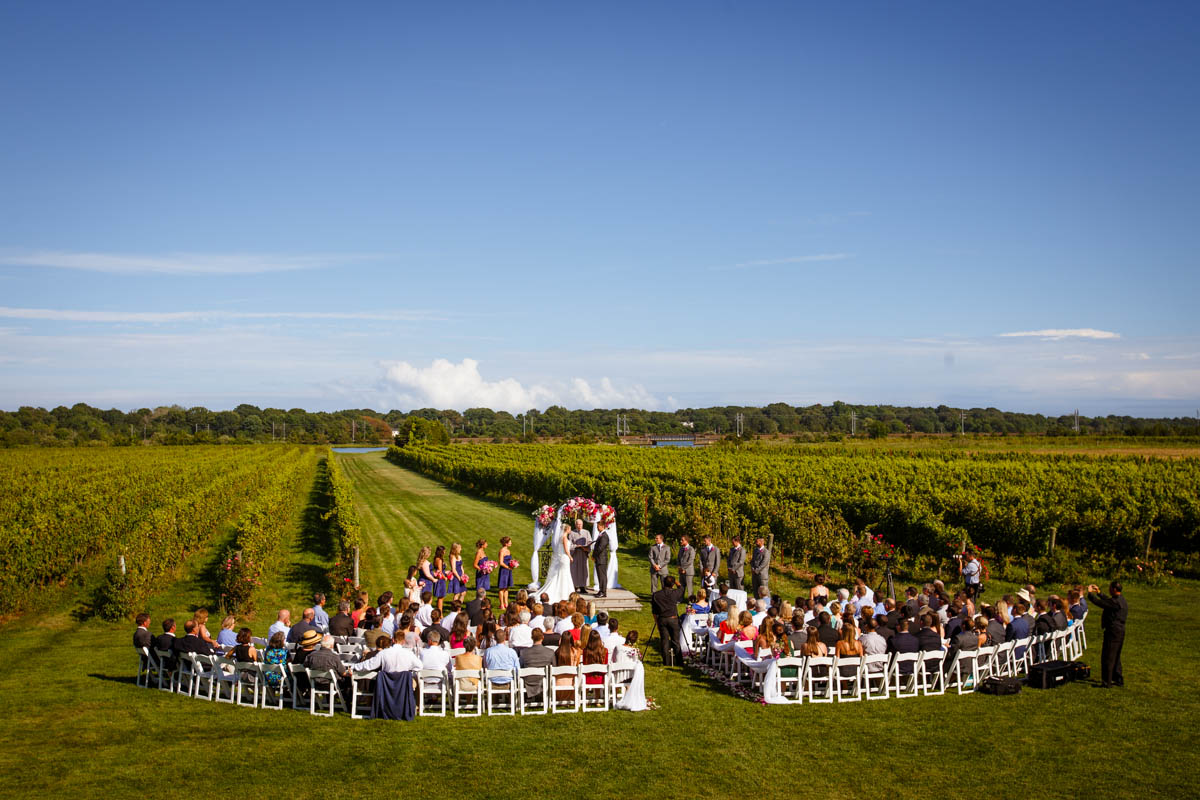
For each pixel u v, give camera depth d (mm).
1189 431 113312
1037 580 23156
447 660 11875
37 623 17797
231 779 9227
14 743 10281
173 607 19516
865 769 9703
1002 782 9336
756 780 9383
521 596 15328
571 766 9758
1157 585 22062
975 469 49344
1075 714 11672
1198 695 12555
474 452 79875
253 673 12203
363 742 10508
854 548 22562
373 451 128875
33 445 122188
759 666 12727
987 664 13109
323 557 26375
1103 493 31297
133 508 31484
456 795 8898
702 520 26734
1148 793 9031
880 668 12914
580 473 42375
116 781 9094
